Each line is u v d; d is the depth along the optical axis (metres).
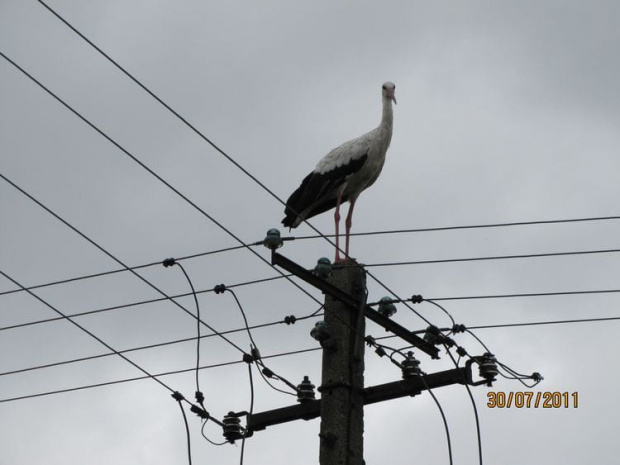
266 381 14.25
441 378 14.28
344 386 13.69
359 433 13.60
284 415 14.02
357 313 14.17
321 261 13.88
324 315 14.14
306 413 13.93
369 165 19.56
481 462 14.01
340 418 13.52
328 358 13.89
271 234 13.49
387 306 14.56
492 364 14.69
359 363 13.94
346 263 14.47
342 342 13.92
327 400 13.66
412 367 14.02
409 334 14.82
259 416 14.14
